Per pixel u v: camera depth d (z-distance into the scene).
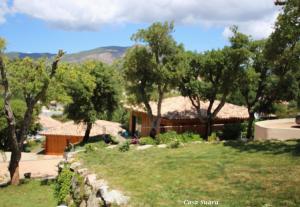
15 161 25.33
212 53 30.73
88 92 35.69
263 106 37.88
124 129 49.81
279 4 19.59
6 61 24.50
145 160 17.53
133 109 43.00
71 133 45.12
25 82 24.97
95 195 13.26
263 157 15.44
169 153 18.75
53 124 61.50
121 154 19.91
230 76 30.73
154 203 11.12
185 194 11.80
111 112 39.44
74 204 15.34
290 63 22.05
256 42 31.25
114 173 15.51
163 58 30.62
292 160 14.40
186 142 23.42
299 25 18.83
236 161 15.19
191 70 31.88
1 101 40.22
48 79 24.47
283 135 21.12
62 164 22.08
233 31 30.36
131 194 12.15
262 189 11.51
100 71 37.47
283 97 36.97
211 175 13.57
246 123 37.12
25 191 22.45
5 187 24.09
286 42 20.27
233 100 52.25
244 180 12.55
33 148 54.25
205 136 33.84
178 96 44.09
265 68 33.91
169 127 36.28
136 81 31.81
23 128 25.77
